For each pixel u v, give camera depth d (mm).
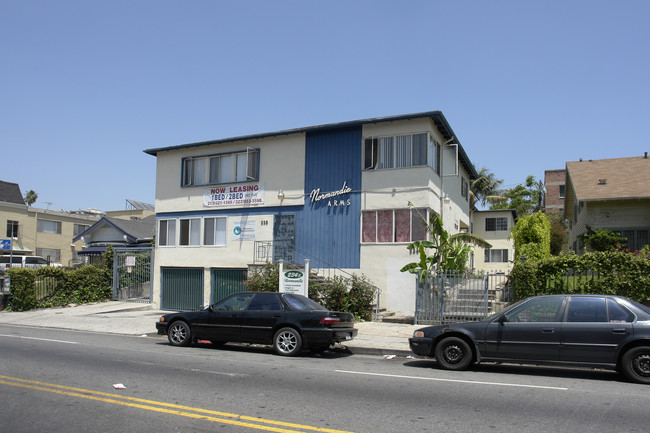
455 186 24688
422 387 8383
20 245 45438
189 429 6039
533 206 53875
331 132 21578
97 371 9578
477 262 30875
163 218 25422
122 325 18672
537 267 15977
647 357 8727
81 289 25906
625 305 9188
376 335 15094
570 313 9422
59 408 6945
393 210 20062
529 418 6520
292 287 17781
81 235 35375
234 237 23328
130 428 6078
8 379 8781
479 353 9906
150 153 26047
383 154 20500
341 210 21000
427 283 17406
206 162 24641
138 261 26328
